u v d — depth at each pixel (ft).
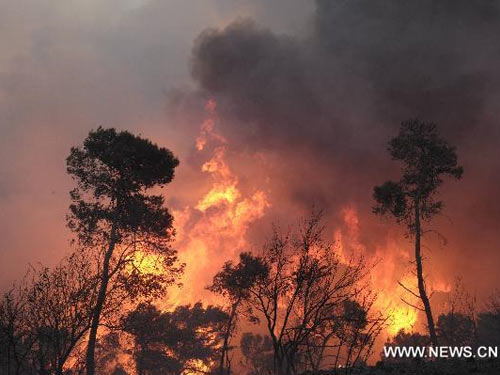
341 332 28.19
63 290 32.91
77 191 104.06
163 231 104.53
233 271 122.42
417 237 104.47
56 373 31.65
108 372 162.30
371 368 40.14
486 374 35.70
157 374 164.86
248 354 175.83
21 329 31.35
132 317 93.20
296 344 29.50
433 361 45.16
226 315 149.28
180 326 174.91
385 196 108.47
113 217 99.25
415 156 108.88
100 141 107.65
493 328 123.95
